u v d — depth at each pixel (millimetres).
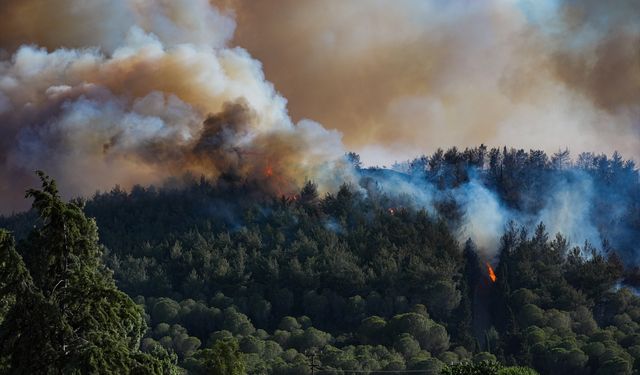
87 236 71062
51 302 65375
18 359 64688
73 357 63500
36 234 69438
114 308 68812
